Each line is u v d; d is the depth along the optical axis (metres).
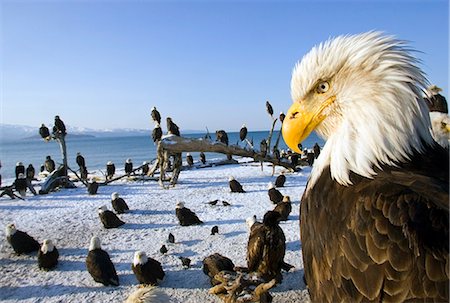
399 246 1.79
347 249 1.97
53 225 10.97
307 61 2.50
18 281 7.18
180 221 10.46
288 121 2.54
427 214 1.82
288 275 7.02
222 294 5.74
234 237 9.34
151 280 6.71
